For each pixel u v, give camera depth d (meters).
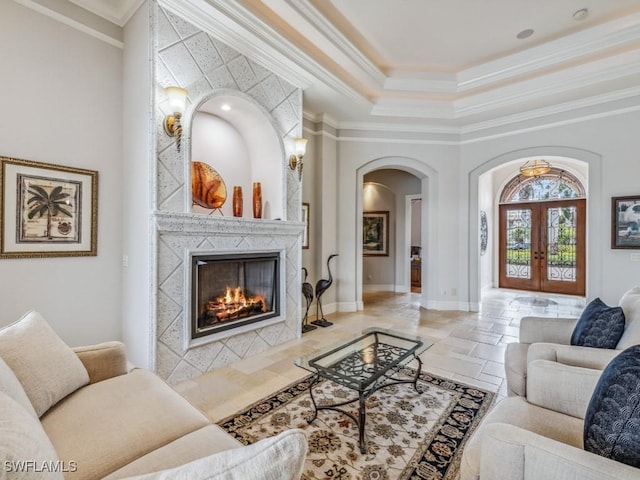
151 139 2.60
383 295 7.00
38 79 2.54
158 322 2.62
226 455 0.65
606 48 3.59
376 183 7.71
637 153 4.08
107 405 1.46
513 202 7.95
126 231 2.94
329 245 5.15
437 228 5.55
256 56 3.32
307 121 4.86
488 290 7.75
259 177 3.87
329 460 1.79
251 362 3.17
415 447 1.90
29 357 1.40
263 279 3.63
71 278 2.72
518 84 4.44
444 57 4.15
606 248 4.27
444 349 3.58
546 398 1.51
